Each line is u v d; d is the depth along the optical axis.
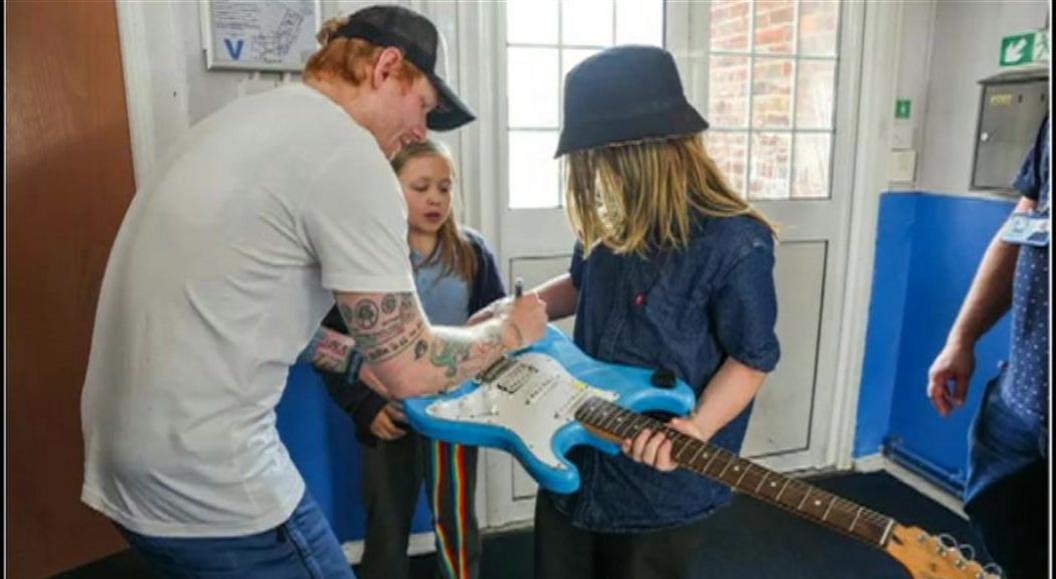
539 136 2.09
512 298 1.34
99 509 1.03
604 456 1.20
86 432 1.03
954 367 1.61
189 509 0.97
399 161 1.59
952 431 2.37
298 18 1.76
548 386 1.22
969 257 2.26
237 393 0.95
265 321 0.95
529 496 2.33
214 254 0.90
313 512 1.10
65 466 1.89
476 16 1.92
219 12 1.71
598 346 1.27
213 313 0.92
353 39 0.99
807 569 2.09
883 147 2.37
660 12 2.13
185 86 1.74
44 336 1.79
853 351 2.53
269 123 0.92
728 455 1.05
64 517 1.91
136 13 1.68
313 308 1.00
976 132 2.19
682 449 1.05
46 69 1.66
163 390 0.93
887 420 2.65
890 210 2.44
